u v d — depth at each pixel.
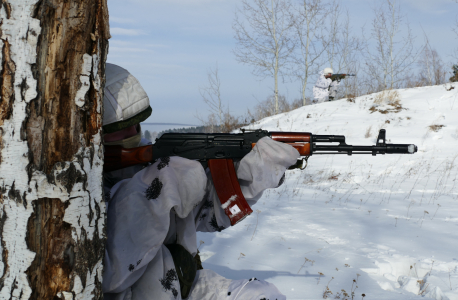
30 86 1.11
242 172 1.80
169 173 1.52
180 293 1.58
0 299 1.16
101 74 1.26
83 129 1.22
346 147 2.25
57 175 1.15
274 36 24.19
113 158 1.72
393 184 7.85
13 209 1.13
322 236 4.33
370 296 2.92
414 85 22.28
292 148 1.82
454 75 18.47
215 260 3.58
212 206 1.88
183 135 1.82
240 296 1.67
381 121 13.34
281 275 3.26
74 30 1.15
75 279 1.20
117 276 1.37
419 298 2.92
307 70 26.70
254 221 4.93
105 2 1.22
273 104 25.66
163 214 1.43
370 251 3.87
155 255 1.49
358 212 5.44
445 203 6.09
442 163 9.60
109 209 1.48
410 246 4.04
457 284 3.12
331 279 3.20
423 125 12.49
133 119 1.55
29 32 1.09
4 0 1.08
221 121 20.02
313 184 8.02
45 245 1.16
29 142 1.12
